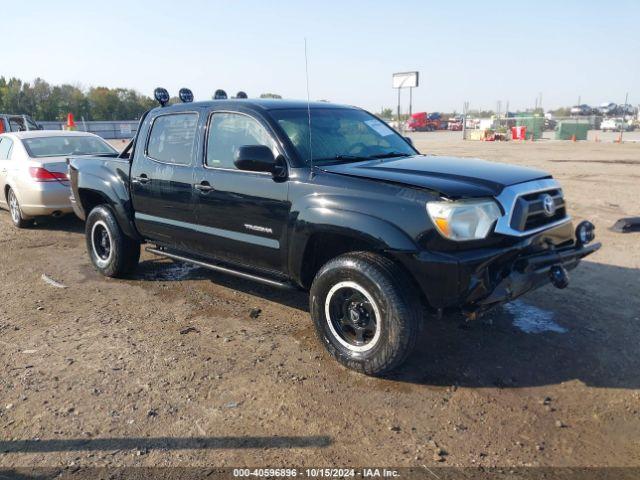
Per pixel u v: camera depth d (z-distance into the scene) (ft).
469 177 12.14
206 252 16.31
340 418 10.80
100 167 19.62
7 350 14.12
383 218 11.68
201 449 9.89
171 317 16.31
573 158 65.16
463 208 11.05
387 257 12.03
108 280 20.10
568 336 14.29
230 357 13.53
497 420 10.67
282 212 13.55
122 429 10.53
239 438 10.20
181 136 16.63
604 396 11.46
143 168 17.71
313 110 15.70
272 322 15.80
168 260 22.79
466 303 11.47
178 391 11.92
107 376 12.63
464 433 10.27
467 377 12.30
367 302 12.22
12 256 23.80
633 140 111.96
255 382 12.26
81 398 11.68
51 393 11.90
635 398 11.35
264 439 10.16
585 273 19.47
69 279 20.29
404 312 11.46
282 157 13.74
